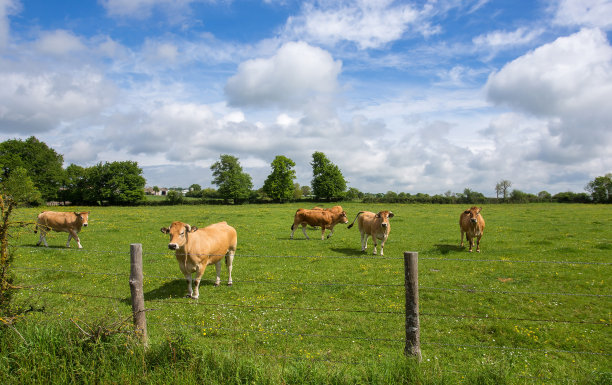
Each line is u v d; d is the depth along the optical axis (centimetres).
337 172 8238
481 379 448
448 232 2233
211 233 990
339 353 625
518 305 898
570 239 1858
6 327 505
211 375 437
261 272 1223
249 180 8681
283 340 674
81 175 7425
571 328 762
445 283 1088
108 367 447
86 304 820
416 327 454
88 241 1819
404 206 5797
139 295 508
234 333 657
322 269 1270
